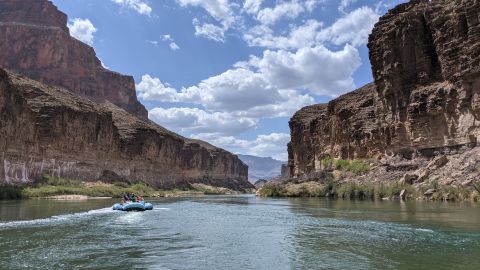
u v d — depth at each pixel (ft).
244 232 107.14
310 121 456.86
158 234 104.22
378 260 70.08
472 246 79.10
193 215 159.53
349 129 344.28
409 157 245.65
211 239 95.91
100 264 70.49
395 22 265.54
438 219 117.19
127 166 566.77
